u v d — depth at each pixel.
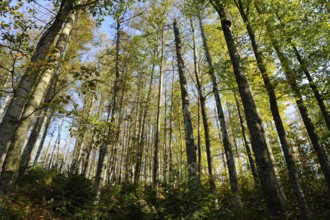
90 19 13.95
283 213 4.71
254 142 5.52
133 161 16.16
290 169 7.32
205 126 12.31
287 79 8.93
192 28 14.78
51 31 4.54
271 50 8.92
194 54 14.30
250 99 6.03
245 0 9.19
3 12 3.81
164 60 18.03
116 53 12.20
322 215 7.94
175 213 5.28
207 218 5.40
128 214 6.51
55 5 4.94
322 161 9.32
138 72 17.08
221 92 14.52
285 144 7.71
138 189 11.23
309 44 9.09
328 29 8.69
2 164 3.60
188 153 7.89
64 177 9.52
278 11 9.25
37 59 4.18
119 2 5.61
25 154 10.61
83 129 4.92
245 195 11.36
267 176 5.08
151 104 20.28
